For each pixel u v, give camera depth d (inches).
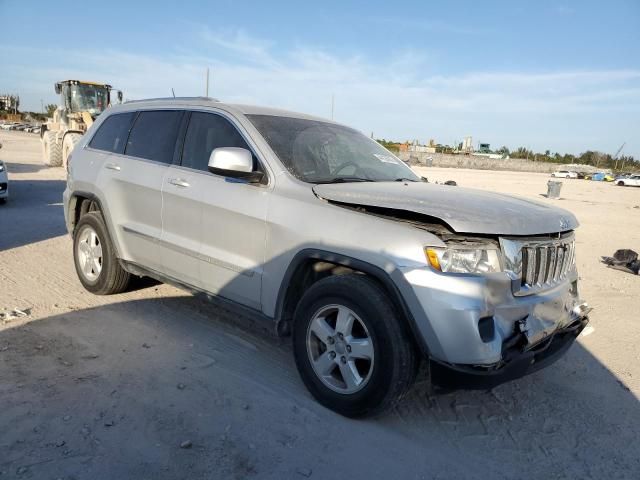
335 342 124.6
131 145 186.7
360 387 120.0
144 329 169.9
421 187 145.2
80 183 198.4
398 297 112.9
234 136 154.3
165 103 182.5
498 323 112.1
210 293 156.3
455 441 121.0
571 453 119.9
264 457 107.9
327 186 135.3
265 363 151.4
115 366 142.5
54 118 875.4
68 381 132.0
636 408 143.2
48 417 115.3
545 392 149.3
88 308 185.8
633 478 112.0
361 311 117.7
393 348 113.7
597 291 264.7
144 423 116.1
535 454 118.6
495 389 148.6
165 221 165.9
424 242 112.3
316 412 126.5
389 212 121.2
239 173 137.7
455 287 108.7
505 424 130.3
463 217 113.4
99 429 112.4
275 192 138.6
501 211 121.2
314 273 137.8
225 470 102.8
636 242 435.5
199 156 161.9
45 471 97.9
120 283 196.7
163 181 166.1
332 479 103.2
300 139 156.3
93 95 837.8
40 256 256.7
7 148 1264.8
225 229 147.3
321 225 126.6
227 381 138.6
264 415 123.5
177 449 108.0
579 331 140.4
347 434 118.7
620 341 193.6
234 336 169.2
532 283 122.9
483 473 110.0
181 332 169.5
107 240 190.4
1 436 107.3
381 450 114.3
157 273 173.5
